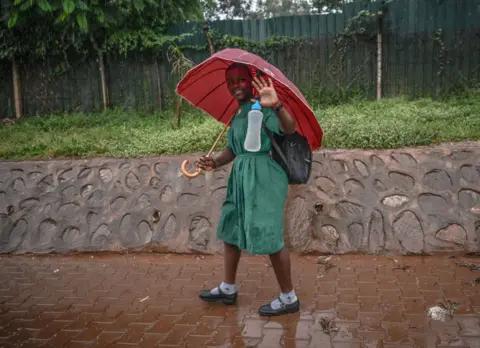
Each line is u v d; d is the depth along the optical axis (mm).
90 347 3092
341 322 3240
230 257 3490
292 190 4918
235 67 3193
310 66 8430
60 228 5180
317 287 3840
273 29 8539
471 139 5457
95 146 6344
